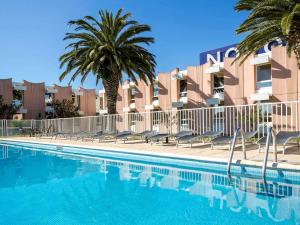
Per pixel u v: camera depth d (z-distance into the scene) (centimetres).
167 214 441
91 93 4522
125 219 424
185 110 1517
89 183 673
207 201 504
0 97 3394
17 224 411
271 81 1945
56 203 514
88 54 1930
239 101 2077
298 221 397
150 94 2850
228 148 1027
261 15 1259
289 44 1381
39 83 4003
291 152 860
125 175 763
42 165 978
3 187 646
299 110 1611
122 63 1938
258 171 695
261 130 1395
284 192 543
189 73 2441
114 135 1513
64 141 1770
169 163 920
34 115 3916
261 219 408
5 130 2617
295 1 1178
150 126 1667
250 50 1441
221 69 2200
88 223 411
